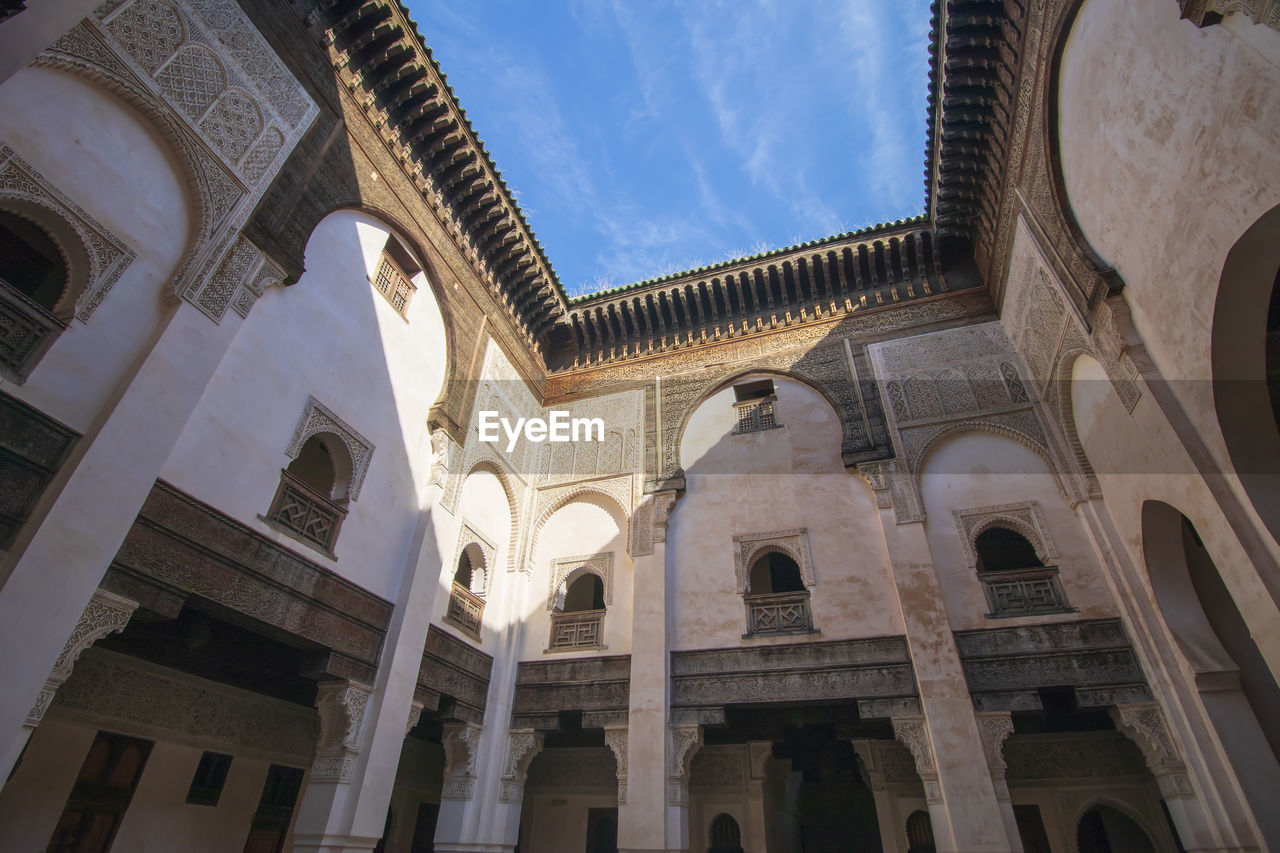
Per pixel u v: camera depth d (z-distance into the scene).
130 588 3.90
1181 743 5.27
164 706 5.91
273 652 6.05
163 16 4.57
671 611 7.33
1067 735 7.20
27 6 2.65
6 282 3.54
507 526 8.24
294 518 5.16
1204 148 3.91
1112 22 4.63
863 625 6.62
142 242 4.26
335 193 5.97
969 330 7.90
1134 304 4.98
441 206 7.70
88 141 4.05
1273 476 4.09
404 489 6.48
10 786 4.82
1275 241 3.69
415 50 6.68
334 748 5.31
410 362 6.84
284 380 5.23
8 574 3.28
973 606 6.40
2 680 3.17
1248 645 5.46
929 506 7.02
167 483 4.21
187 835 5.95
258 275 5.00
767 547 7.40
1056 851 6.78
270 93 5.38
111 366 3.95
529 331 9.62
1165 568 5.70
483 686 7.18
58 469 3.61
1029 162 6.32
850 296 8.88
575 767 8.82
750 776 7.93
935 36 6.70
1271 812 4.69
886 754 7.66
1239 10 3.39
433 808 8.85
